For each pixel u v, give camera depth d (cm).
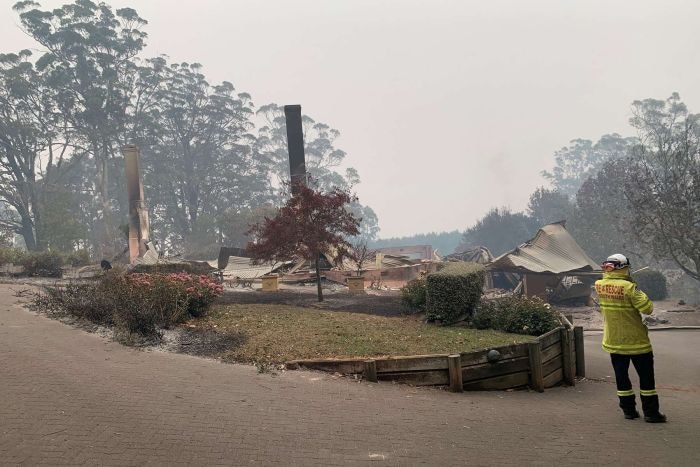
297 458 458
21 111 5788
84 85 6328
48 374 652
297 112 2764
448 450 493
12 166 5650
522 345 806
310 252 1533
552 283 2748
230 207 7769
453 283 1098
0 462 421
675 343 1576
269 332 940
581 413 664
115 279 1184
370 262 2688
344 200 1589
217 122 7875
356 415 579
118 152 6881
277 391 646
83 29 6178
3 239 4175
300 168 2736
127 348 820
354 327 1026
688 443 536
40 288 1489
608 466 466
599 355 1270
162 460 439
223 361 783
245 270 2544
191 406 568
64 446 455
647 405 618
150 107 7406
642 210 2934
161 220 7450
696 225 2797
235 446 475
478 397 716
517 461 473
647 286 3212
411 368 740
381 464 454
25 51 5788
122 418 523
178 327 962
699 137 5900
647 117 8444
